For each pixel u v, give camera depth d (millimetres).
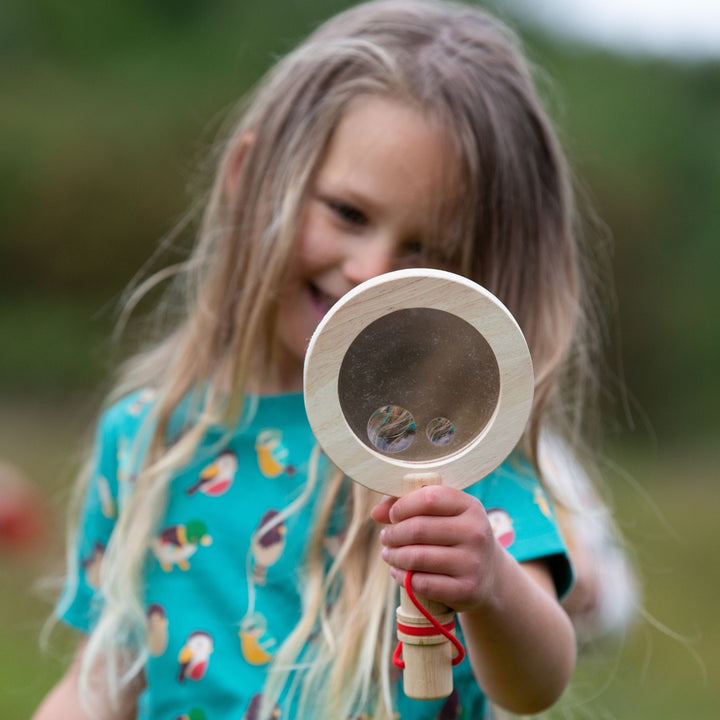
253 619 2398
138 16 14281
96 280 13031
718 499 8641
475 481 1770
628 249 11992
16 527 6730
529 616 1968
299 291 2453
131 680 2559
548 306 2547
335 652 2270
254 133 2664
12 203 12938
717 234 12141
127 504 2566
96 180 12930
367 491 2365
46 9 14312
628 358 11930
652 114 12672
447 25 2590
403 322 1730
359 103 2387
